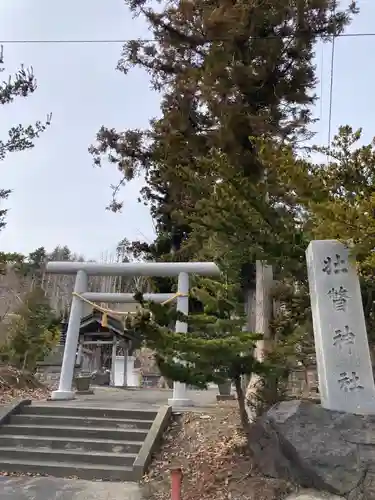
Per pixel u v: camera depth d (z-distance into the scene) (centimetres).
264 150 846
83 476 848
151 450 895
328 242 798
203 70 1375
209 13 1338
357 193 791
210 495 718
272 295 1044
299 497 646
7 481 821
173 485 595
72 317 1435
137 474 832
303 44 1381
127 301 1444
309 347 930
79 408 1093
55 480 827
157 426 979
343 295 764
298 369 1011
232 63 1298
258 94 1376
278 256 888
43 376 2294
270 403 875
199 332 834
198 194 966
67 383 1372
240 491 710
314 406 723
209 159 1131
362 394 708
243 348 755
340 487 638
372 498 619
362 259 765
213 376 785
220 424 983
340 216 712
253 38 1351
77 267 1463
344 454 655
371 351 845
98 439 971
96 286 4097
